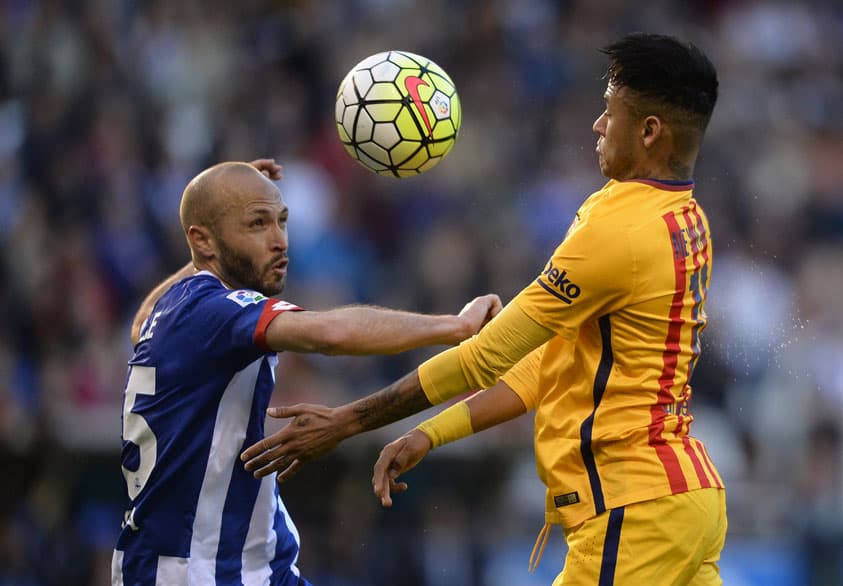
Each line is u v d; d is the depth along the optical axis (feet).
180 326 51.37
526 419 115.65
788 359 145.28
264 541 53.21
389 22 172.86
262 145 152.76
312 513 107.96
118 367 124.88
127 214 139.85
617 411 50.60
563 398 51.98
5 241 132.26
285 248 53.83
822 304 155.12
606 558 50.34
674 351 51.03
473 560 106.73
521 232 149.59
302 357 120.06
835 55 192.75
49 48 152.87
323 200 150.71
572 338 50.90
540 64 170.91
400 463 54.24
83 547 107.76
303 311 50.24
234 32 165.37
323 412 51.42
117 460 111.24
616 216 49.88
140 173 145.59
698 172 166.30
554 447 52.01
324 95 163.32
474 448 110.32
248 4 168.04
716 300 149.89
